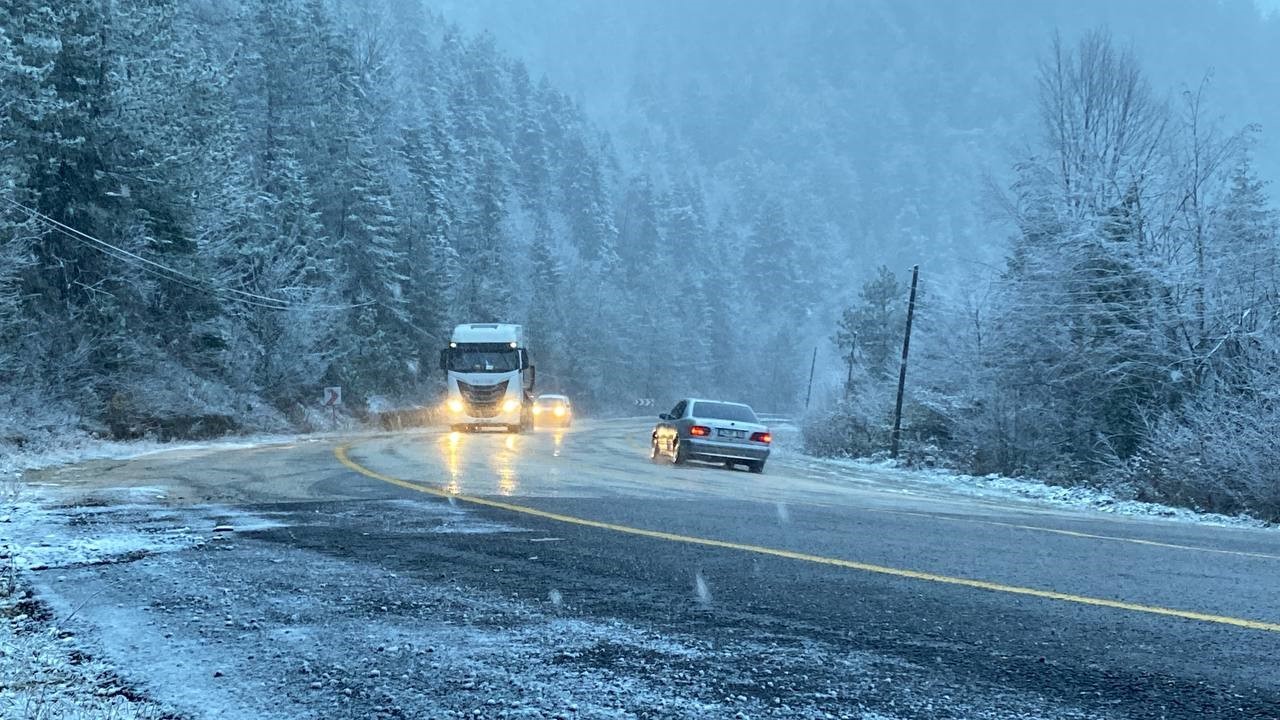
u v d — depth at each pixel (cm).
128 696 338
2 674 361
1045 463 2845
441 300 6131
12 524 800
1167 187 2773
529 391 3694
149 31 3247
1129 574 655
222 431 3122
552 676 361
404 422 4972
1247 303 2445
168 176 3133
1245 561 759
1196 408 2384
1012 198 3256
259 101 5288
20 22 2606
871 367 5450
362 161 5319
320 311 4228
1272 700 349
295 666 375
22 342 2556
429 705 326
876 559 678
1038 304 2892
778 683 357
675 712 320
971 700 341
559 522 847
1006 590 566
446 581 557
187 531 770
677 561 641
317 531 773
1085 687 361
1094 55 3094
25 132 2595
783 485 1602
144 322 3127
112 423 2639
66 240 2870
